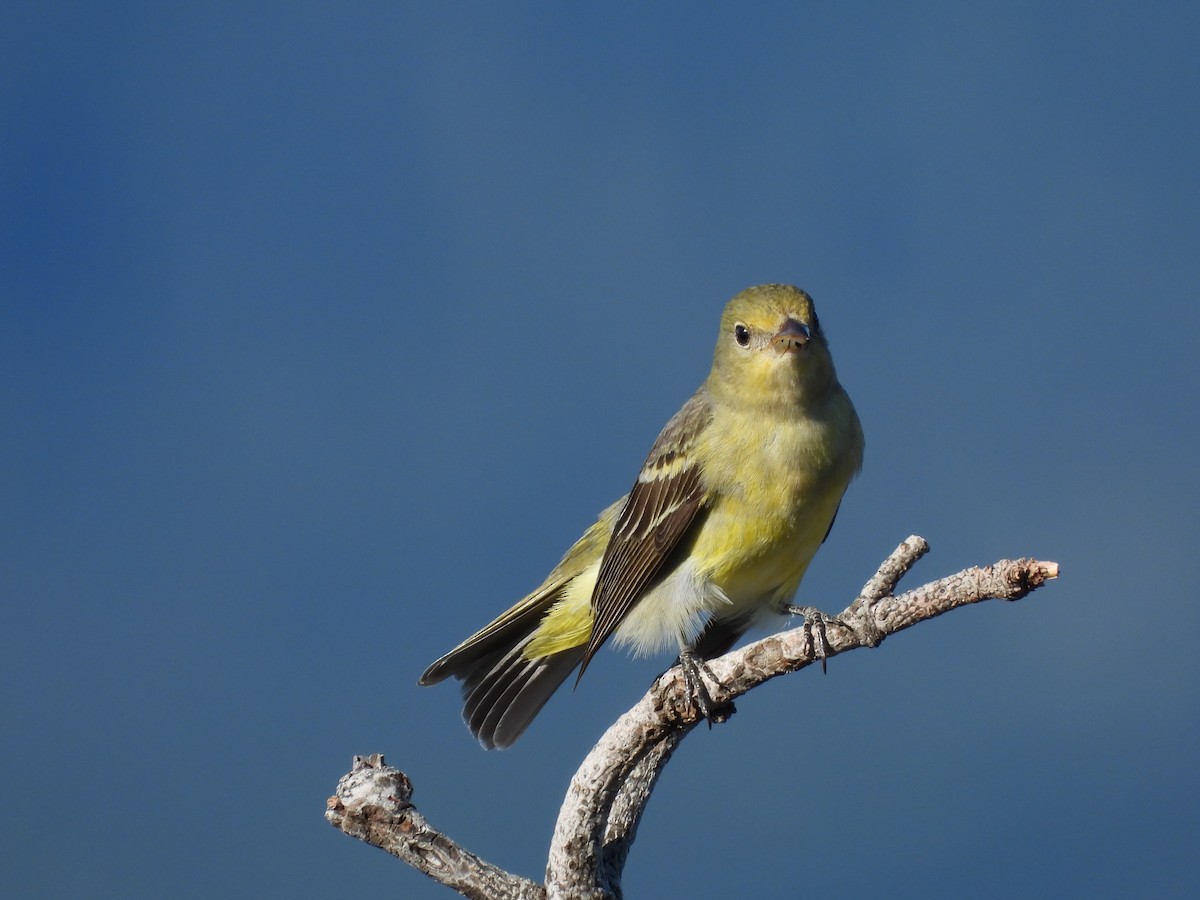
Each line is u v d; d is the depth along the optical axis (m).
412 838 8.46
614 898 8.72
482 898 8.44
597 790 8.60
